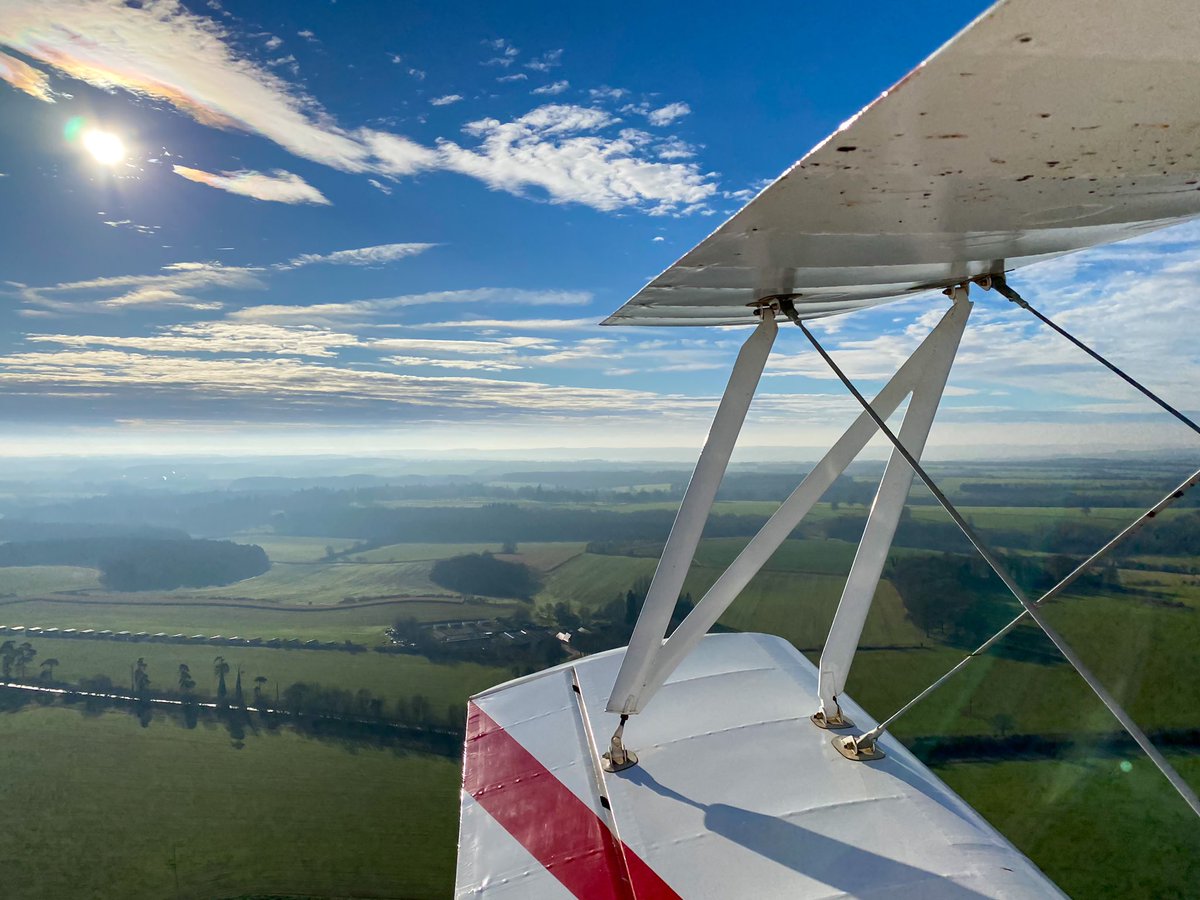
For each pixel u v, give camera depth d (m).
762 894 3.06
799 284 2.84
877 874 3.08
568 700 5.26
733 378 3.41
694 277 2.55
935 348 3.53
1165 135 1.42
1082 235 2.49
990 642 3.21
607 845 3.56
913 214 1.88
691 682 5.16
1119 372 2.71
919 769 3.95
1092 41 1.07
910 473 3.79
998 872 3.03
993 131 1.38
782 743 4.25
